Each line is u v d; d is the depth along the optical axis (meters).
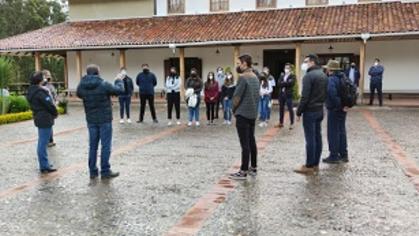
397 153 8.05
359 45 20.50
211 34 20.11
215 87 12.76
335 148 7.20
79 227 4.57
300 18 20.23
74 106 19.97
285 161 7.50
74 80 25.31
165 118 14.48
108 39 21.59
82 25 24.88
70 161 7.82
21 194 5.75
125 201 5.40
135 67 24.09
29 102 6.92
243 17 21.69
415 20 17.69
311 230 4.36
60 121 14.09
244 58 6.29
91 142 6.50
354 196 5.43
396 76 20.22
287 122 12.77
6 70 15.86
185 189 5.88
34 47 22.08
